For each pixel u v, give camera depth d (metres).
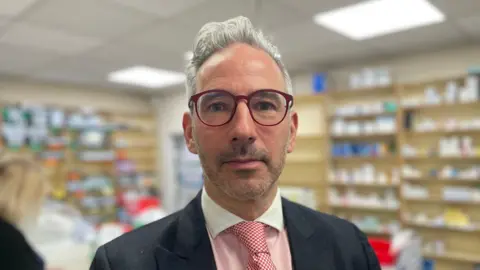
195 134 0.67
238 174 0.62
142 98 6.63
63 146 5.12
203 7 2.53
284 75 0.73
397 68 4.07
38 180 1.65
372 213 4.26
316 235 0.74
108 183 5.59
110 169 5.75
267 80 0.66
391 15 2.79
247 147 0.62
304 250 0.71
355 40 3.45
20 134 4.61
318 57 4.10
